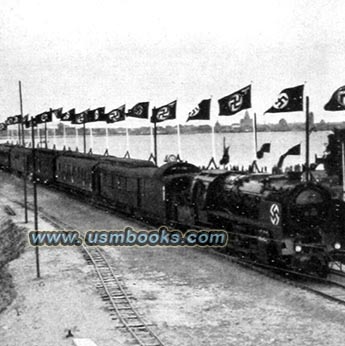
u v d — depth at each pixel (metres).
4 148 82.88
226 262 24.34
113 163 41.34
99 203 44.31
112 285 21.05
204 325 16.69
